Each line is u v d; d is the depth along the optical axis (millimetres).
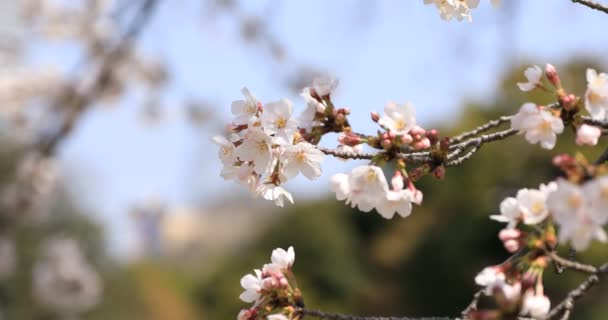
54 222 12453
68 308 11258
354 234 18016
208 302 16844
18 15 9195
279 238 17766
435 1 2758
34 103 9375
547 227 2018
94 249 13406
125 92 9258
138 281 14984
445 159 2414
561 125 2158
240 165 2463
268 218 18766
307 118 2539
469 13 2744
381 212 2369
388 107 2418
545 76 2342
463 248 16469
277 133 2385
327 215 17984
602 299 13273
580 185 1824
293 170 2395
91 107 8438
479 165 15602
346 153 2430
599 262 12602
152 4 6488
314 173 2387
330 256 17469
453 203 16578
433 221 16891
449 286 16672
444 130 16656
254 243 18016
